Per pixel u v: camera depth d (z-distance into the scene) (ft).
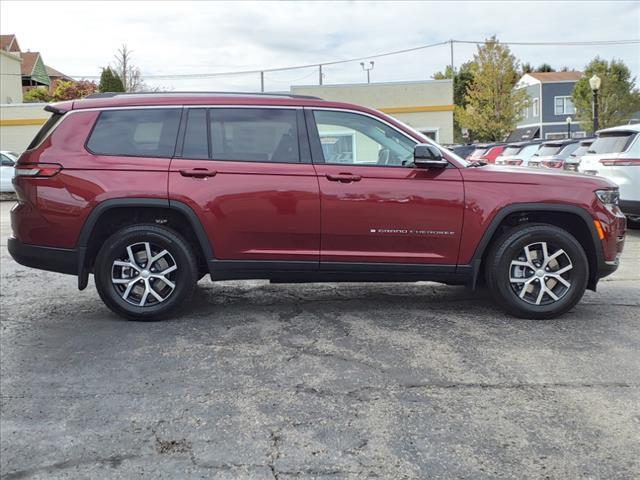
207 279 22.35
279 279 16.62
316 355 14.11
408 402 11.61
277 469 9.43
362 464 9.53
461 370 13.11
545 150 49.85
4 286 21.52
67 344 15.06
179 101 16.52
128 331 16.01
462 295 19.60
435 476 9.18
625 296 19.36
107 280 16.37
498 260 16.42
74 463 9.71
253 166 16.07
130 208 16.17
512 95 138.41
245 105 16.48
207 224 15.96
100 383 12.67
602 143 32.48
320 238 16.12
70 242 15.99
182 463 9.65
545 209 16.17
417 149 15.53
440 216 16.08
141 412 11.37
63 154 16.05
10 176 61.67
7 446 10.23
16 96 126.52
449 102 86.38
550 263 16.62
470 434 10.39
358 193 15.94
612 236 16.55
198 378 12.87
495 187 16.17
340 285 21.24
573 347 14.47
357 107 16.57
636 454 9.72
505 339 15.06
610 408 11.27
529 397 11.75
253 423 10.89
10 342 15.25
